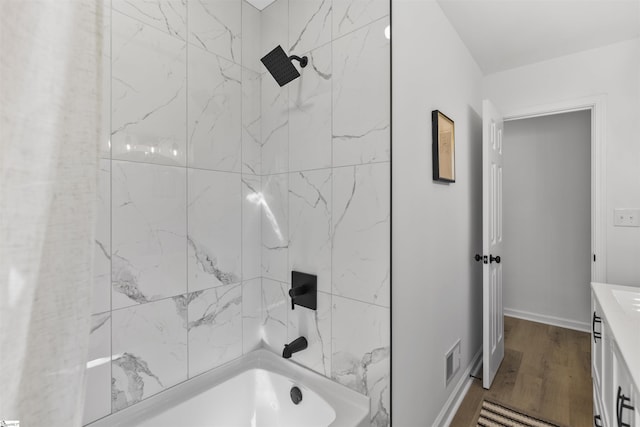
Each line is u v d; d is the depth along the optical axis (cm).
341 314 139
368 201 130
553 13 188
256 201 171
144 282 126
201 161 146
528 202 323
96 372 113
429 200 160
